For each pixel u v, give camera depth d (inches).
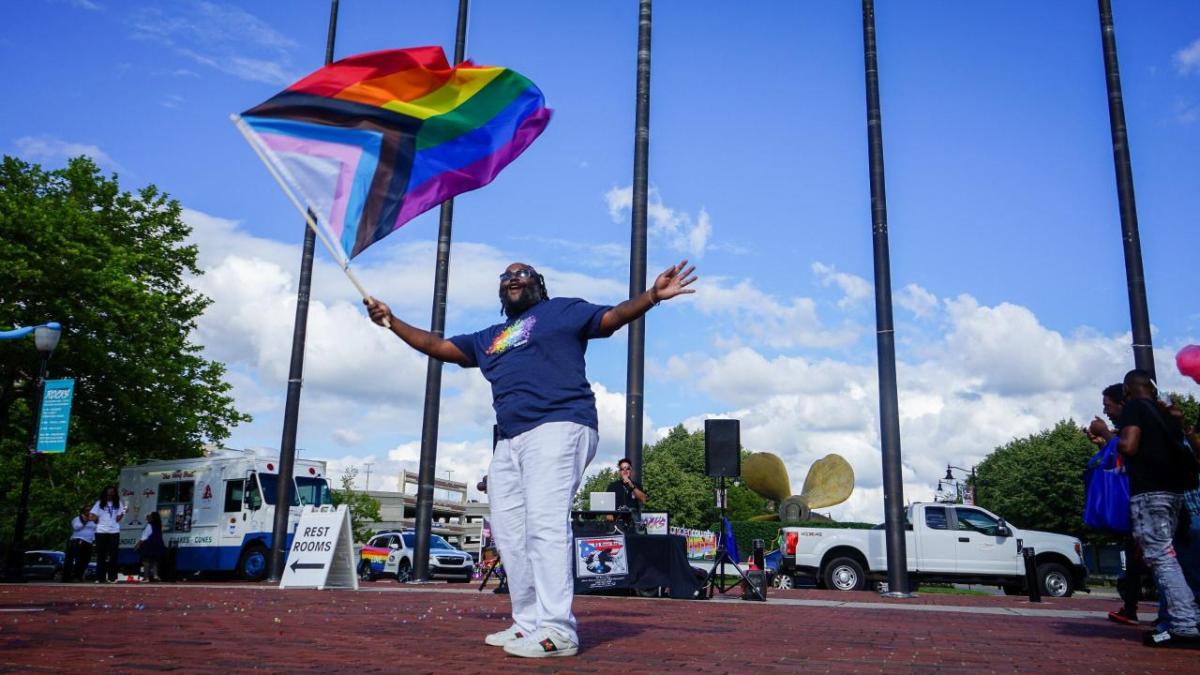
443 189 213.6
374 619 267.7
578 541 444.1
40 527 1572.3
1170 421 224.8
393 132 209.8
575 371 177.2
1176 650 215.3
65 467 1392.7
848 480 1819.6
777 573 748.6
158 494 888.3
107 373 936.3
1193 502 235.8
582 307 180.2
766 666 164.9
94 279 903.7
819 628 265.3
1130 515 230.2
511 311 188.4
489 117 220.1
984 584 716.7
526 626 184.4
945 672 161.5
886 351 521.7
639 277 528.7
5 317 863.7
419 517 626.2
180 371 1044.5
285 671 144.4
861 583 716.7
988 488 2394.2
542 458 172.2
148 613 289.3
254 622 253.6
